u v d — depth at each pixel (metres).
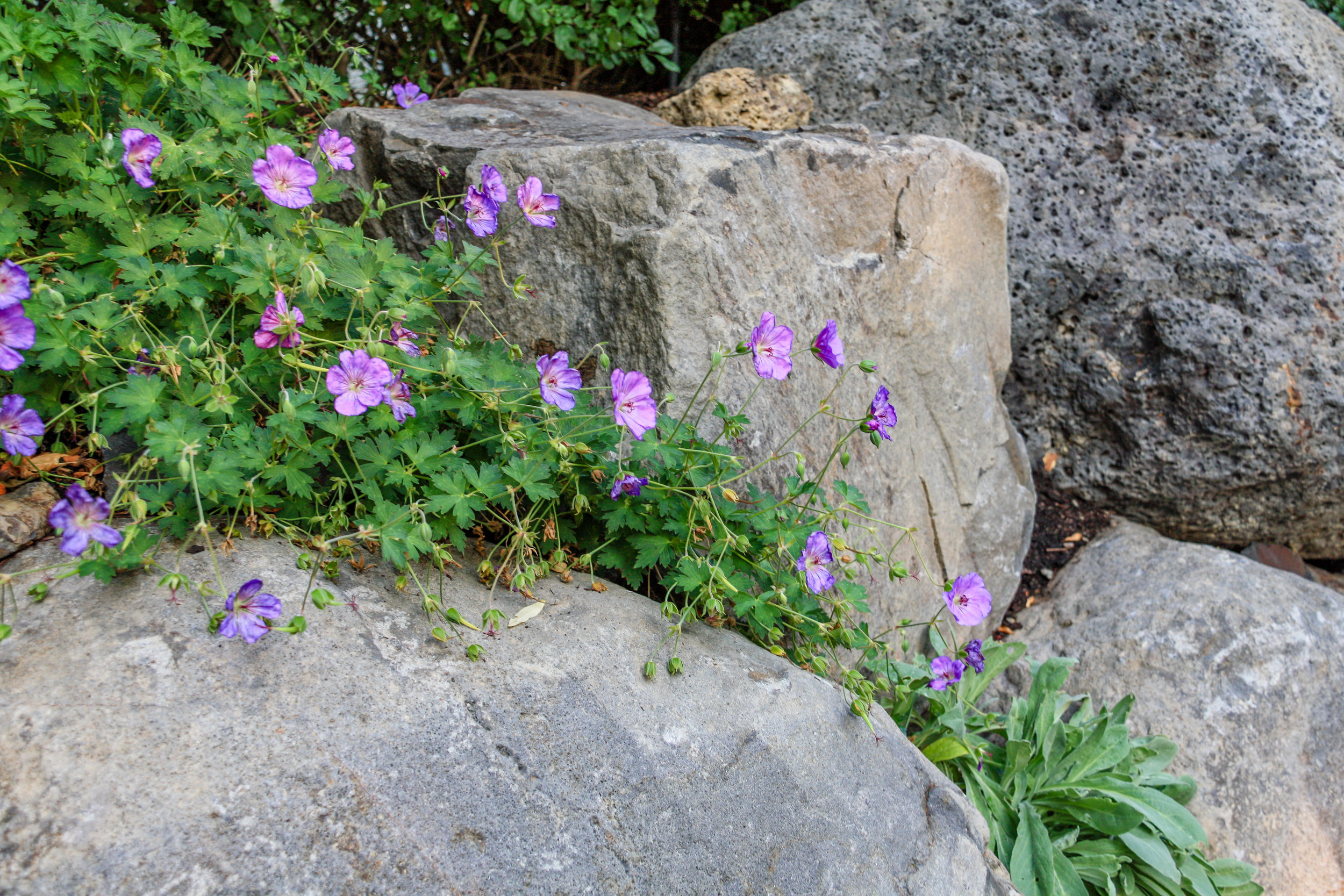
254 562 1.79
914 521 3.13
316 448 1.89
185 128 2.46
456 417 2.19
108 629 1.58
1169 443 3.80
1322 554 4.18
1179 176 3.77
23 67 2.15
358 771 1.53
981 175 3.29
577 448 2.00
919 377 3.18
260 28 3.61
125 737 1.44
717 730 1.90
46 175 2.21
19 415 1.60
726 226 2.54
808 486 2.31
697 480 2.21
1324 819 2.97
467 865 1.52
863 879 1.88
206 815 1.40
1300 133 3.76
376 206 2.81
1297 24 3.98
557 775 1.69
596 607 2.08
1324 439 3.67
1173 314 3.71
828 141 2.89
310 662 1.64
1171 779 2.88
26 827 1.32
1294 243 3.69
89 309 1.88
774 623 2.13
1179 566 3.61
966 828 2.13
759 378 2.57
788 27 4.30
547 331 2.62
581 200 2.56
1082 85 3.86
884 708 2.82
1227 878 2.73
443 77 4.84
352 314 2.17
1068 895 2.48
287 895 1.38
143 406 1.74
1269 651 3.24
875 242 2.98
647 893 1.65
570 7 4.53
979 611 2.35
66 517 1.49
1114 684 3.26
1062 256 3.78
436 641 1.81
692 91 3.81
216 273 2.03
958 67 3.93
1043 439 4.02
